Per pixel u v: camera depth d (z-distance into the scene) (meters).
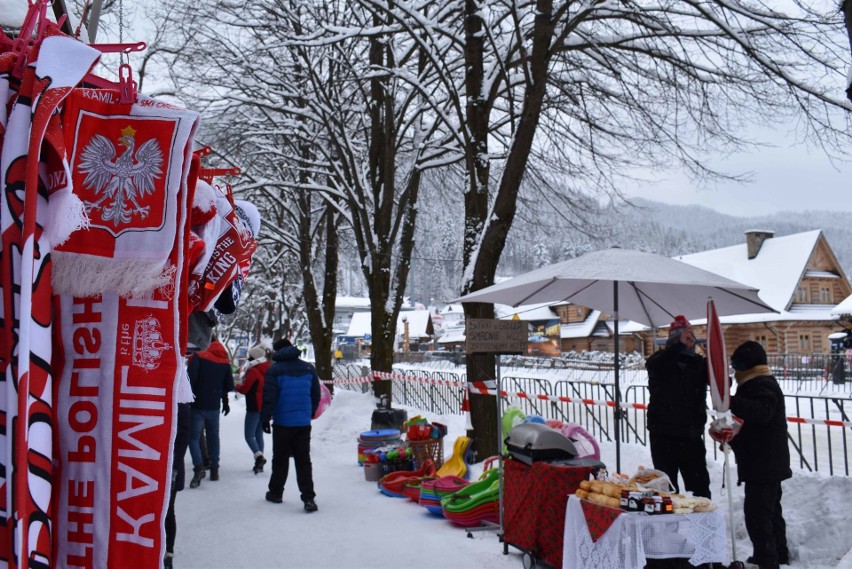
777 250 53.47
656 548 4.94
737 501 7.08
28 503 2.00
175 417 2.34
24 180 2.08
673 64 11.70
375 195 16.45
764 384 5.66
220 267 3.31
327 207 20.89
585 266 6.24
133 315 2.35
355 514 8.22
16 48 2.18
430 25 11.31
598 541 5.15
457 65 14.45
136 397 2.32
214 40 15.23
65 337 2.35
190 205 2.51
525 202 16.48
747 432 5.73
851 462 11.53
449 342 71.81
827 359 32.03
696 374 6.49
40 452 2.07
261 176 20.00
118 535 2.27
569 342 59.22
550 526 5.82
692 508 5.06
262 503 8.88
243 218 4.37
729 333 49.38
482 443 10.55
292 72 16.33
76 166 2.36
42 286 2.09
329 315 21.52
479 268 10.48
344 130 15.05
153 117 2.42
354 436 15.04
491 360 10.66
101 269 2.30
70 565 2.27
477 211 11.28
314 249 25.34
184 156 2.40
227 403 10.93
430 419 16.88
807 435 14.99
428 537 7.11
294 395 8.59
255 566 6.19
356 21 15.74
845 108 9.90
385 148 15.95
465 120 11.81
